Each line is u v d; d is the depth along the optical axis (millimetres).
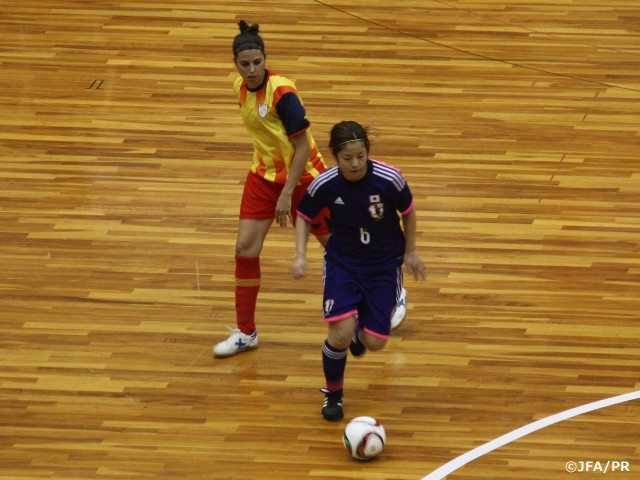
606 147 28859
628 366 21641
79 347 22719
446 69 32500
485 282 24219
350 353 22406
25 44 34156
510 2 35875
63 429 20484
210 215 26781
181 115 30641
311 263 25188
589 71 32219
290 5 36031
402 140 29328
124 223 26562
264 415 20750
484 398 20984
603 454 19500
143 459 19703
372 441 19234
